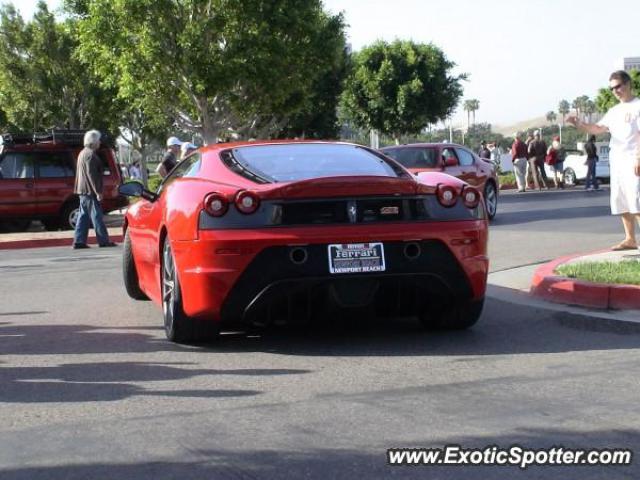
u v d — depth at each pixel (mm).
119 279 9898
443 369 5277
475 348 5836
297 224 5535
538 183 31656
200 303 5570
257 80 27125
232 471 3641
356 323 6770
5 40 34625
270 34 27188
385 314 6047
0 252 14648
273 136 41594
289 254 5480
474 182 16391
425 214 5727
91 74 34094
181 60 26516
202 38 26094
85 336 6633
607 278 7230
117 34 26578
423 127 46500
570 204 21141
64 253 13602
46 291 9172
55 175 18953
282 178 5719
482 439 3961
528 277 8727
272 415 4410
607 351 5684
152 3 25812
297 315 5762
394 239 5590
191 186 5938
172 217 5824
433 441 3943
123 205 19344
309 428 4176
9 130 39812
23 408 4672
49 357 5934
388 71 44875
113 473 3662
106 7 26453
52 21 34531
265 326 6699
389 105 45469
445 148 16141
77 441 4086
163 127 43781
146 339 6441
